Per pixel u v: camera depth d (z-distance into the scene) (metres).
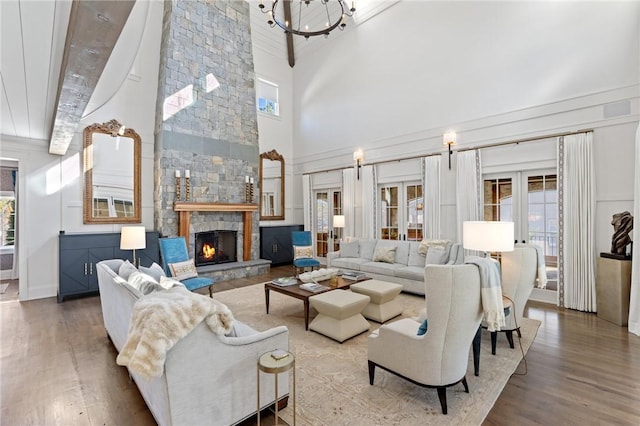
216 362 1.70
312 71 7.85
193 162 6.02
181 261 4.57
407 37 5.98
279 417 1.97
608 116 3.87
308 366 2.63
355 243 6.07
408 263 5.21
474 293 1.97
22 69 2.19
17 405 2.10
